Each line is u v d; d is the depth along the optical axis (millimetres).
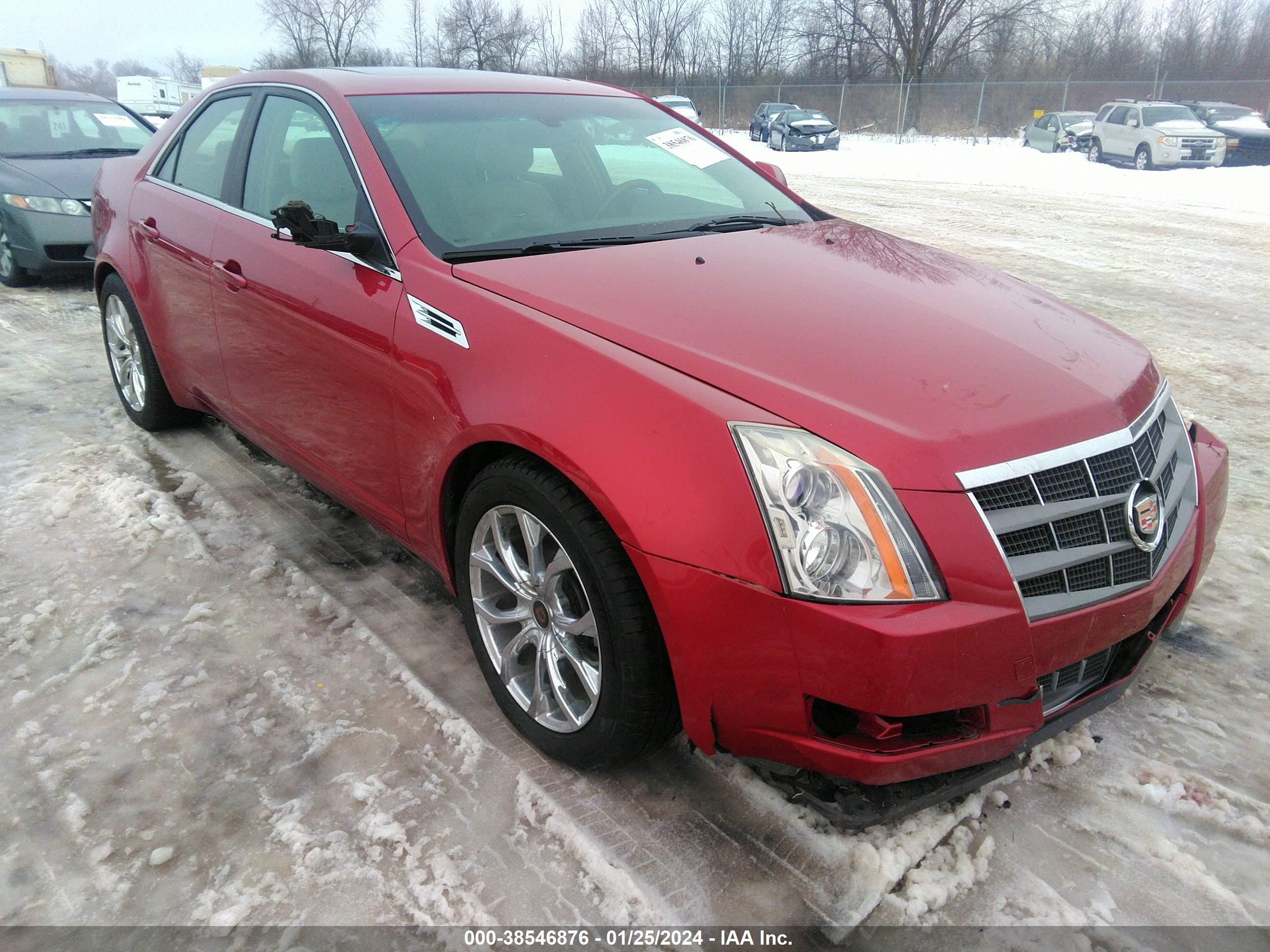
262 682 2602
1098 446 1905
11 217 7141
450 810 2150
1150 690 2592
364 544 3387
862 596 1707
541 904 1906
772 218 3160
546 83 3520
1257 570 3227
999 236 10312
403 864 2000
